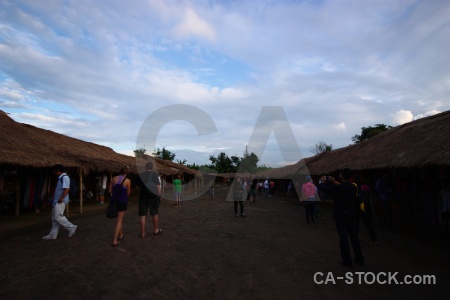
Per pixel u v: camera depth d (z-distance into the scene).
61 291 3.54
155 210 6.99
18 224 8.27
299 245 6.23
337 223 4.93
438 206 8.38
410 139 9.52
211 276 4.19
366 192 6.46
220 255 5.31
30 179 10.60
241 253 5.48
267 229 8.17
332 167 13.86
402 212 10.17
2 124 10.74
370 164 9.77
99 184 14.35
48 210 11.34
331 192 5.01
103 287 3.69
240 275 4.25
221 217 10.70
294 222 9.66
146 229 7.76
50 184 11.94
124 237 6.69
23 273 4.15
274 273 4.37
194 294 3.55
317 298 3.51
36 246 5.71
